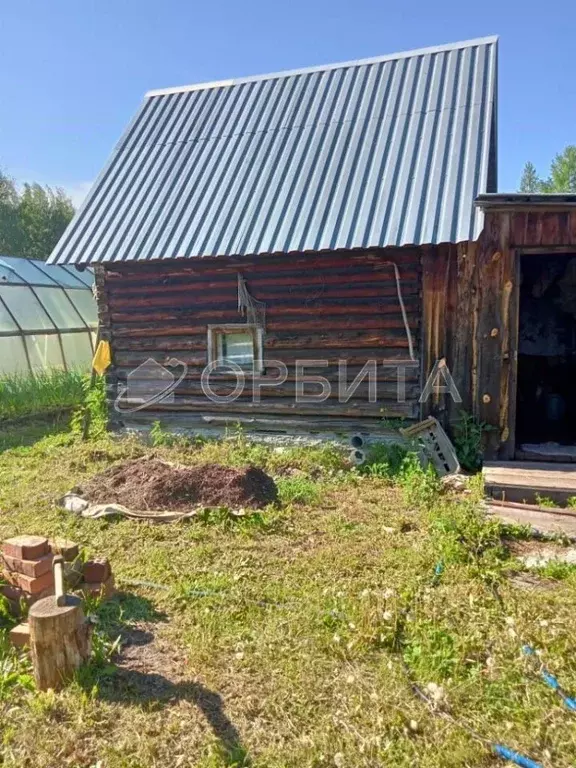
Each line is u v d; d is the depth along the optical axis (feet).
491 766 8.54
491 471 20.53
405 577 14.06
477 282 22.49
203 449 26.20
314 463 24.30
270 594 13.41
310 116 29.73
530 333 32.55
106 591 13.48
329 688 10.21
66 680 10.29
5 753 8.98
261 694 10.11
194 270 27.04
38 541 12.87
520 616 11.98
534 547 15.90
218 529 17.54
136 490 20.10
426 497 19.66
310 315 25.61
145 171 30.45
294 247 23.44
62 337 47.44
